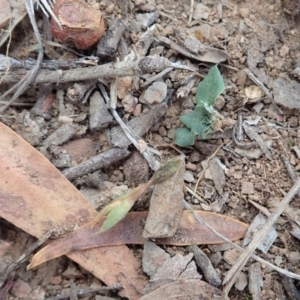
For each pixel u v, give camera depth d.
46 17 0.27
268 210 0.25
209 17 0.29
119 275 0.23
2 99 0.26
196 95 0.26
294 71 0.28
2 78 0.25
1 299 0.23
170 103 0.27
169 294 0.23
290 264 0.25
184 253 0.24
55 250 0.23
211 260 0.24
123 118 0.26
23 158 0.23
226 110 0.27
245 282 0.24
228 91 0.27
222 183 0.26
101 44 0.26
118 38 0.27
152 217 0.23
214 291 0.23
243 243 0.24
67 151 0.25
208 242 0.24
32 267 0.22
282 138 0.27
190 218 0.24
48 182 0.23
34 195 0.23
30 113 0.26
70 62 0.26
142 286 0.23
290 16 0.30
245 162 0.26
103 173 0.25
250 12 0.30
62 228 0.23
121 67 0.25
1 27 0.27
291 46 0.29
